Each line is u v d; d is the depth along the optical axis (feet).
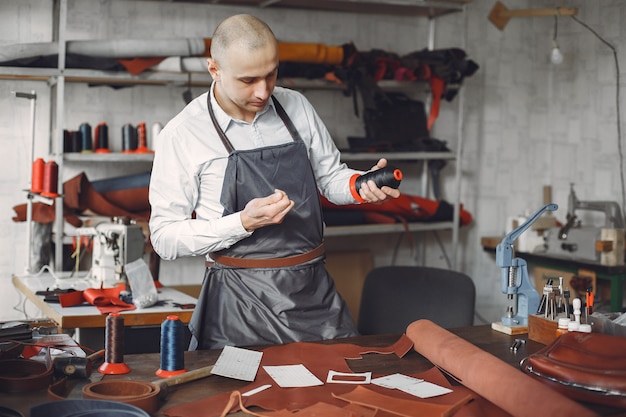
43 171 12.78
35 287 11.95
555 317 8.20
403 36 17.02
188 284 15.74
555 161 18.47
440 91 15.49
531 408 5.91
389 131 15.78
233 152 8.54
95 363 7.14
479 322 18.60
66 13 13.30
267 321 8.46
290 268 8.63
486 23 17.97
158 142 8.68
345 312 8.98
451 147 17.87
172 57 13.43
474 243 18.40
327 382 6.79
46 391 6.33
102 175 14.87
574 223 15.96
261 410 6.10
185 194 8.64
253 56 7.79
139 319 10.36
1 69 12.62
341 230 14.97
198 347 8.61
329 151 9.39
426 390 6.64
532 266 17.95
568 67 18.02
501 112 18.33
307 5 15.60
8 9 14.02
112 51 13.01
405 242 17.53
